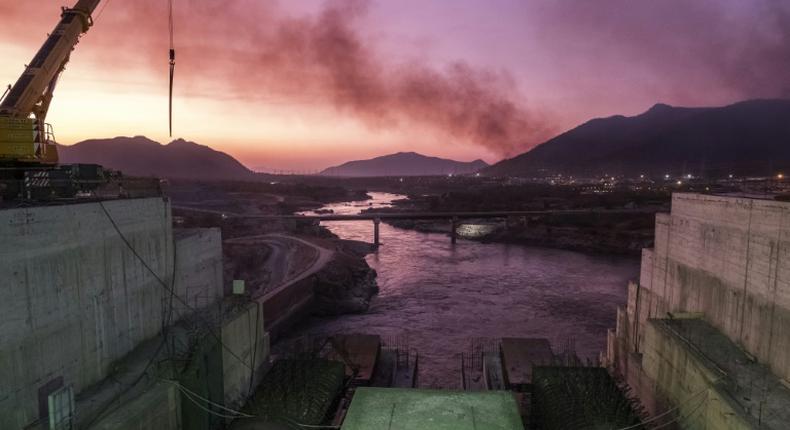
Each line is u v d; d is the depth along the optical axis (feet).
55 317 69.62
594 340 195.62
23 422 63.31
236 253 331.36
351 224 633.20
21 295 63.46
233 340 105.70
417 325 218.38
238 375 108.37
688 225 117.50
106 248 81.76
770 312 86.48
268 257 337.31
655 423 103.40
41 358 66.90
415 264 360.89
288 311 217.36
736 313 97.19
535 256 397.39
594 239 433.89
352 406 58.23
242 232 444.96
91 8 101.71
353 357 131.03
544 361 129.80
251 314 117.39
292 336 208.95
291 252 340.80
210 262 124.26
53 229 69.51
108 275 82.23
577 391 92.84
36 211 66.33
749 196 105.70
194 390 83.61
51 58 93.61
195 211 526.16
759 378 83.05
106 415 67.26
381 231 566.36
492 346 186.60
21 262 63.57
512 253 413.39
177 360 84.17
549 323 217.36
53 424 59.67
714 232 106.01
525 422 108.06
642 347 137.80
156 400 73.10
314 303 244.01
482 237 492.54
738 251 97.09
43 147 84.84
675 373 97.35
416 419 55.42
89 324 77.10
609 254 404.16
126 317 87.40
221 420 94.94
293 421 82.94
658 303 132.46
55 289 69.72
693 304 114.93
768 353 86.69
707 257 108.78
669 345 100.53
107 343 81.71
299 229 467.52
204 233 120.98
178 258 107.65
